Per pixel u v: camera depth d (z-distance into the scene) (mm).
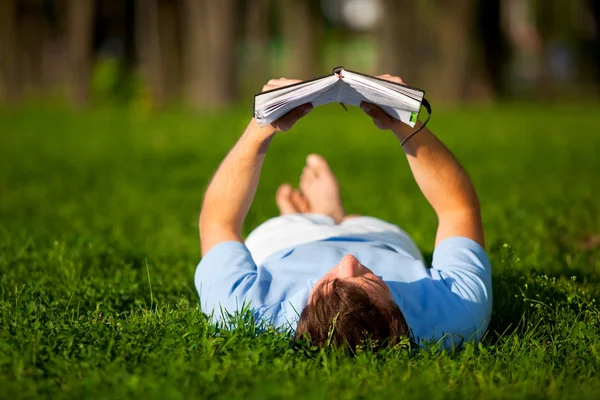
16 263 6941
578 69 55750
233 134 24750
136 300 5652
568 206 10180
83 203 11789
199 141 22703
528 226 8719
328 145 20953
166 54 51875
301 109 4527
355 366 4203
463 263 4922
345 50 74625
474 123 28797
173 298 5852
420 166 5027
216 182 5066
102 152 19922
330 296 4359
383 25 45531
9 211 10930
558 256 7277
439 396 3912
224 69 40156
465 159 17578
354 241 5535
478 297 4797
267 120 4441
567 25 51625
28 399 3969
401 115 4402
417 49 45312
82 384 4059
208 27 40094
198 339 4562
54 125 29781
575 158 17453
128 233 9180
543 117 32125
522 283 5672
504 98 49375
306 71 56844
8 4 47094
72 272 6449
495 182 13492
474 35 44031
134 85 42156
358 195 12008
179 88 51750
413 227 8844
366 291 4359
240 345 4402
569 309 5250
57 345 4586
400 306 4684
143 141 23000
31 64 62938
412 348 4539
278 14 59812
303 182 6840
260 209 10586
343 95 4500
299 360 4312
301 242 5566
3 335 4660
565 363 4492
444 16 42625
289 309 4703
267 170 15688
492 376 4215
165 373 4184
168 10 51406
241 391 4000
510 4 52062
